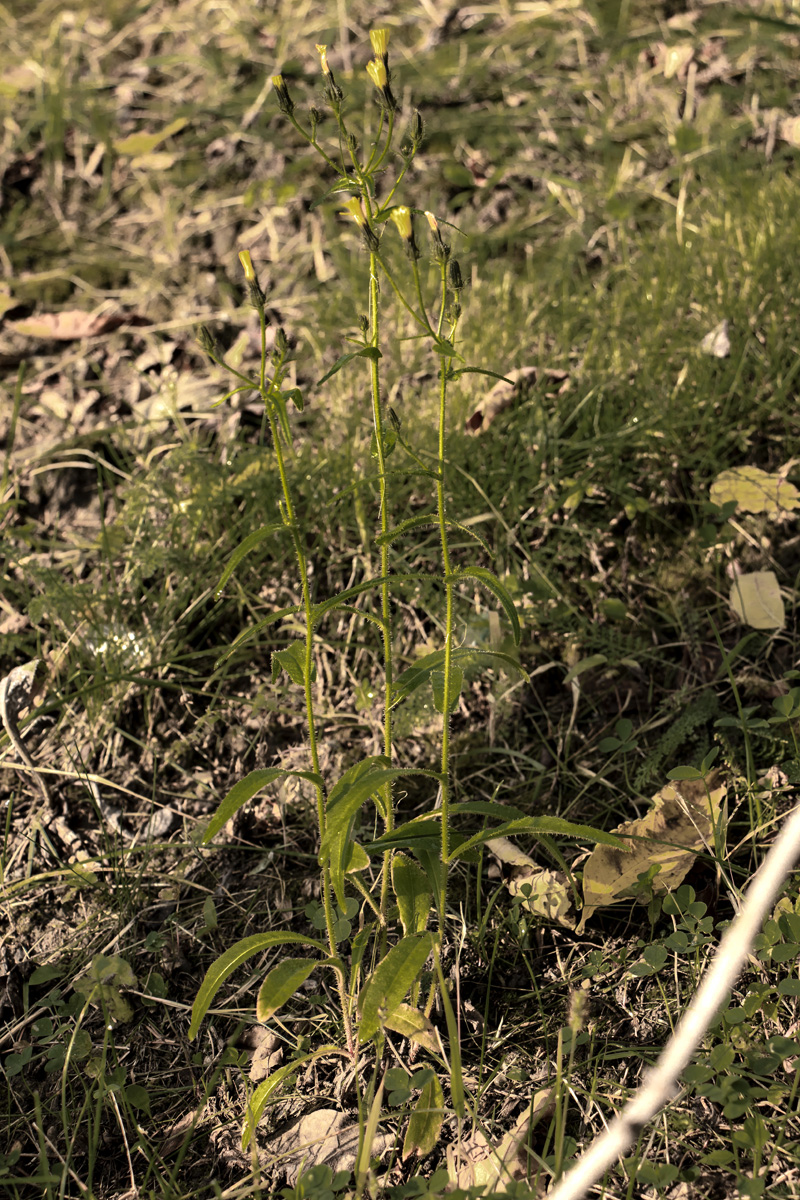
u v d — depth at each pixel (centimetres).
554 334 294
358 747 222
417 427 264
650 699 221
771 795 193
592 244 325
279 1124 165
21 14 529
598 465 255
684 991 170
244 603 244
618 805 204
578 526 247
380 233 144
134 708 237
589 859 182
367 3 468
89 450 291
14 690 232
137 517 253
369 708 221
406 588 244
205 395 298
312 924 193
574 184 332
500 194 354
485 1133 151
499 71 413
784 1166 145
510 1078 163
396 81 410
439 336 133
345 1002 161
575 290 309
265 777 145
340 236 348
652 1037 166
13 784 226
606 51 414
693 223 319
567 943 182
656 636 231
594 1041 167
